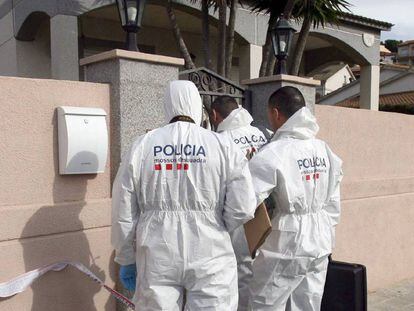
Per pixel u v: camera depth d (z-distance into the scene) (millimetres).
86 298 3156
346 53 12469
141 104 3314
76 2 7707
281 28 4371
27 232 2859
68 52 7680
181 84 2537
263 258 2855
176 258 2303
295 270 2807
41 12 8047
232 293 2430
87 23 10172
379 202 5469
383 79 29062
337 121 4973
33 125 2902
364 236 5301
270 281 2846
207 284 2340
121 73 3213
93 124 3055
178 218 2336
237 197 2373
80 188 3113
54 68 7762
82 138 2992
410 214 5926
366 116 5324
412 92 25422
